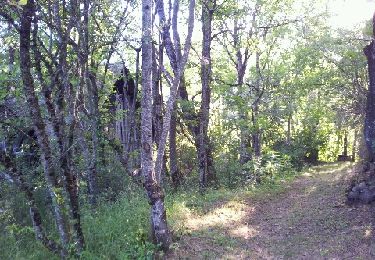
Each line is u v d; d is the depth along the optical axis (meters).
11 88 7.73
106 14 8.93
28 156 8.91
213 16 14.48
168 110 7.89
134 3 9.02
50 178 6.53
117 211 9.29
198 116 14.66
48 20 6.82
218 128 17.31
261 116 16.64
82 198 9.57
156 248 7.62
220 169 16.61
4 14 5.87
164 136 7.87
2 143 7.92
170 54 13.02
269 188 14.16
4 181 8.68
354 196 10.52
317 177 17.39
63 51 6.77
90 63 9.50
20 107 7.39
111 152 11.20
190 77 16.66
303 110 22.30
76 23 7.20
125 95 11.95
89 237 7.72
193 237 8.66
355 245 7.76
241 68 19.00
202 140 13.81
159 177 7.91
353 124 18.02
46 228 8.07
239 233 9.22
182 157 17.81
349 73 16.91
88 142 10.02
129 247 7.50
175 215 9.78
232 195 12.78
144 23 7.35
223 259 7.59
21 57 6.10
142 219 8.75
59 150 6.85
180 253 7.76
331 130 28.50
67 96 6.96
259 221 10.27
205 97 13.80
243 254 7.88
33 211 6.68
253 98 17.03
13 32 7.45
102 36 8.50
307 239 8.54
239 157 18.69
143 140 7.69
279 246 8.30
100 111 10.65
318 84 17.95
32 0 5.98
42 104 7.22
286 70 17.78
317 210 10.66
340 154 31.53
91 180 9.83
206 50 13.70
